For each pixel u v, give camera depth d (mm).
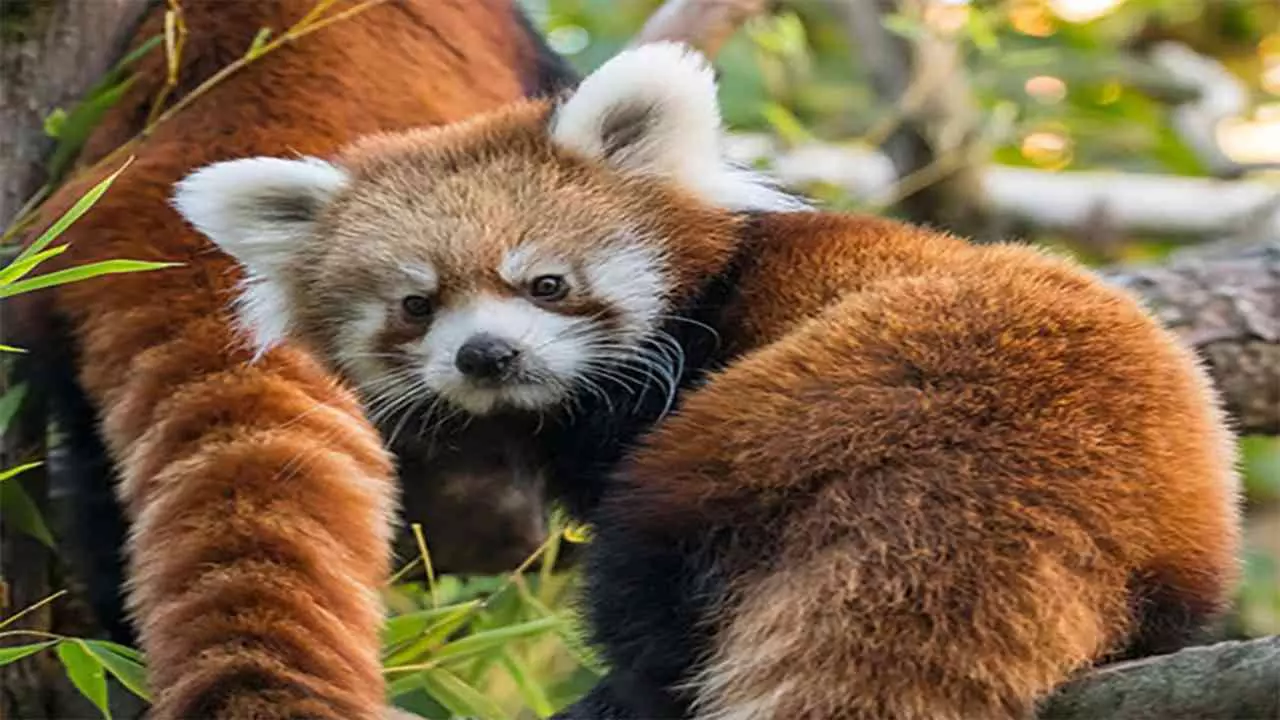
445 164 7965
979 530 6070
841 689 5961
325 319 7898
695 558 6559
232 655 6516
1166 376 6543
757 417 6586
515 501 8664
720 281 7762
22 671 8859
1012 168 14914
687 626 6641
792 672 6047
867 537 6109
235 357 7574
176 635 6625
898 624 5973
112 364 7703
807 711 5977
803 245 7613
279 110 8492
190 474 7109
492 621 9641
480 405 7867
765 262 7664
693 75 7945
